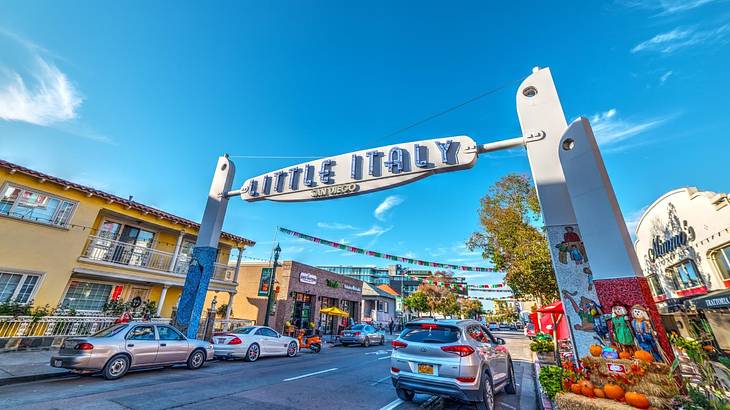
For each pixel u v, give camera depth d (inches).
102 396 223.6
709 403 146.3
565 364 200.4
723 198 477.7
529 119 257.0
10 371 276.4
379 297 1477.6
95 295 578.6
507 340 1135.6
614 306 190.1
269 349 473.1
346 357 532.7
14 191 458.9
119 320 476.4
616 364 173.3
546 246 564.7
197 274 421.1
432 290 1903.3
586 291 204.5
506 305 3292.3
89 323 448.5
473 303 2546.8
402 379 228.8
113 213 587.5
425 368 221.9
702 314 522.9
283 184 387.5
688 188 575.8
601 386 175.5
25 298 457.7
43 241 481.7
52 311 466.9
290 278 844.6
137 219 620.4
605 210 203.0
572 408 172.1
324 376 343.3
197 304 406.3
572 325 203.2
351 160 344.2
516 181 690.2
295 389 274.4
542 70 266.7
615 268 194.1
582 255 213.2
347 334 756.6
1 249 439.8
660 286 716.7
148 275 618.2
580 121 225.3
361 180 331.0
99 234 580.4
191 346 351.6
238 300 874.8
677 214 608.7
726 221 475.5
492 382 234.2
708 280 523.2
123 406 203.9
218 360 429.7
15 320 388.2
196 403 218.8
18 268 451.5
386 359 513.0
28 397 214.7
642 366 166.2
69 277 505.4
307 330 879.1
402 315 2031.3
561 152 229.6
